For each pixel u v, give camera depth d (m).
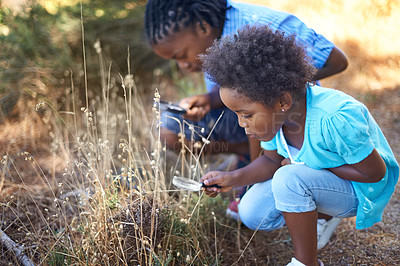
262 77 1.42
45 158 2.78
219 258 1.99
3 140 2.98
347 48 4.05
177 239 1.86
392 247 1.98
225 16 2.04
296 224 1.63
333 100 1.56
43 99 3.26
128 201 1.79
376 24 4.41
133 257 1.75
